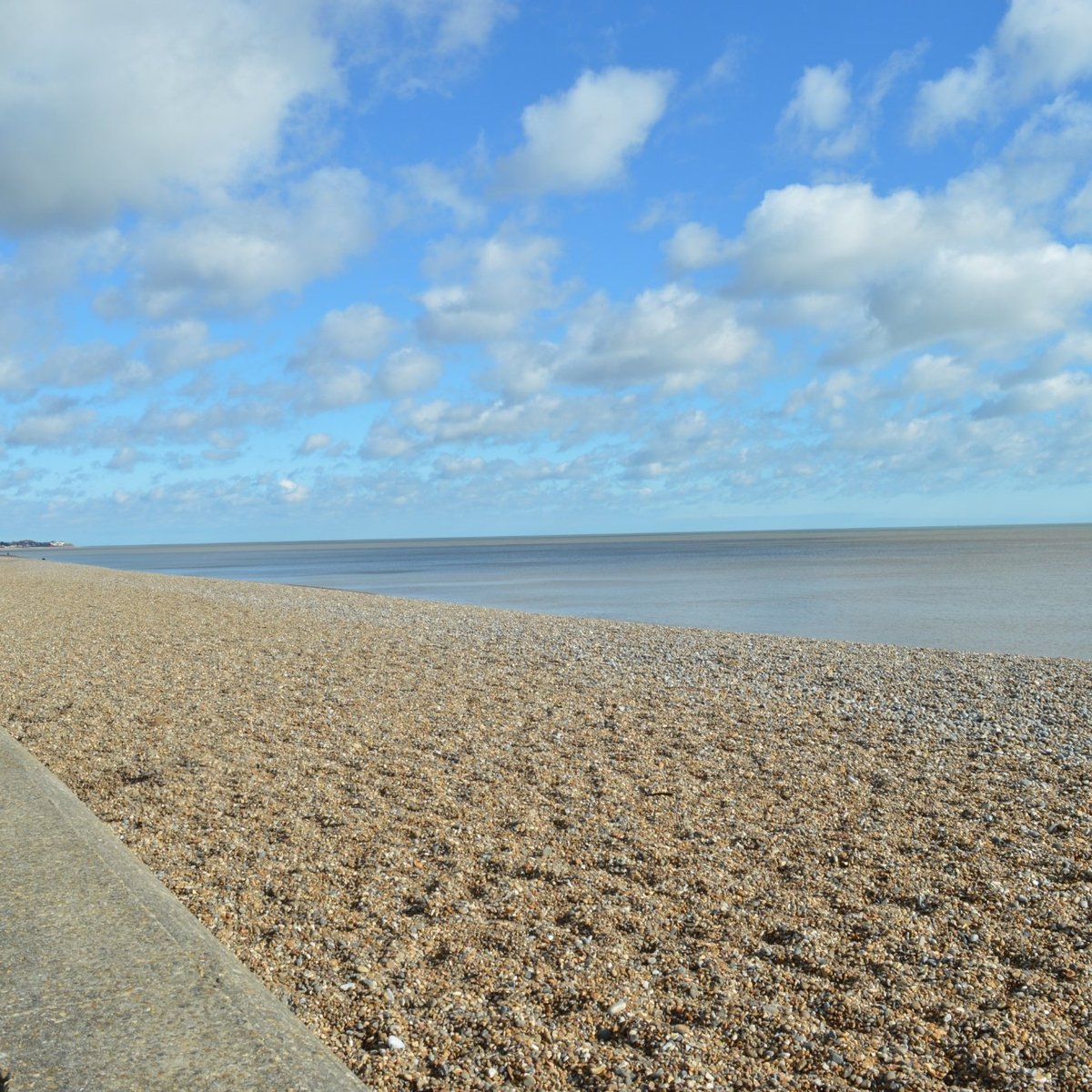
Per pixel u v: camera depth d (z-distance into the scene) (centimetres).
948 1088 291
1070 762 734
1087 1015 336
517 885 466
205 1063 264
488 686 1083
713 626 2159
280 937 398
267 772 686
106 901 380
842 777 687
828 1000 346
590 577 4672
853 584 3631
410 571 6066
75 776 664
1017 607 2562
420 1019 330
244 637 1554
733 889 464
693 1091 289
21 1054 267
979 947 395
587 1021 331
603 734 829
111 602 2347
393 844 526
